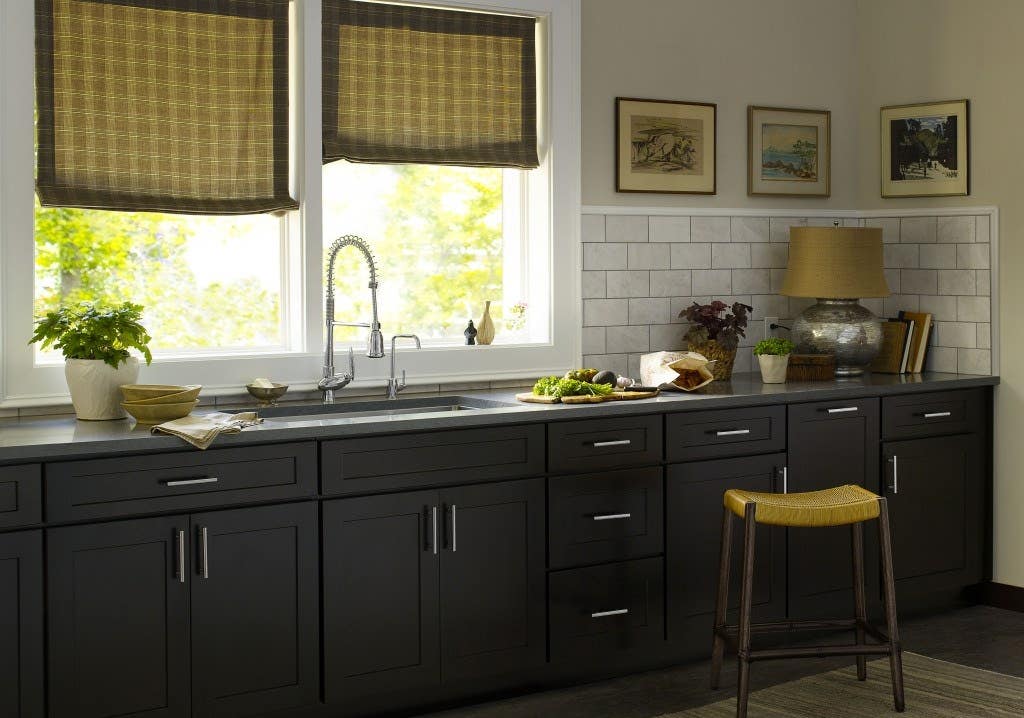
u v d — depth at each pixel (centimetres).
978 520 506
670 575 421
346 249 457
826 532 459
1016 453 502
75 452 315
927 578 490
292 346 429
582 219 479
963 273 518
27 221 373
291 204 420
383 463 362
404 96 447
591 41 480
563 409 395
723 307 489
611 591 409
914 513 484
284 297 435
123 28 394
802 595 453
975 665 430
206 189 409
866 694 399
